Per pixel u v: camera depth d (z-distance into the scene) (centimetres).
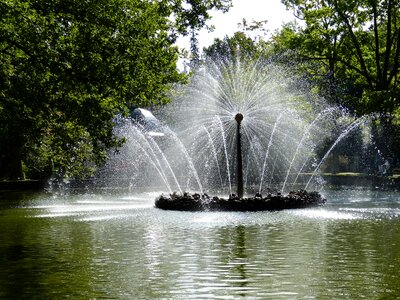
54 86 1667
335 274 877
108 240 1267
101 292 772
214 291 774
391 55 4281
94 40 1731
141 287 802
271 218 1670
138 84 1888
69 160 2706
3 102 1644
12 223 1639
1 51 1778
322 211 1867
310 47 4191
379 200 2350
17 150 3672
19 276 880
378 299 722
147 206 2158
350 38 4194
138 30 1825
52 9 1711
